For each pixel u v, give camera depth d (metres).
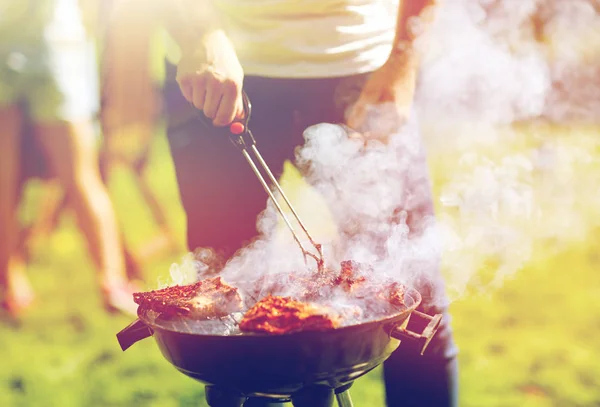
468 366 2.93
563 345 3.08
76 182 3.55
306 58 1.92
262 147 2.03
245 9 1.92
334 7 1.90
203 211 2.07
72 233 4.96
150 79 4.45
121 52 4.27
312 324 1.27
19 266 3.69
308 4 1.88
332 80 1.96
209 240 2.09
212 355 1.30
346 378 1.37
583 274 3.92
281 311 1.31
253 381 1.32
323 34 1.91
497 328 3.29
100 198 3.60
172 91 2.05
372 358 1.36
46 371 2.97
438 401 1.96
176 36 1.73
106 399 2.74
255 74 1.96
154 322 1.42
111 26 4.12
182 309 1.42
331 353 1.29
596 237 4.43
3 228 3.59
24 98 3.51
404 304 1.45
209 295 1.47
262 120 2.01
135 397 2.75
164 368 2.99
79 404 2.71
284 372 1.30
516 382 2.79
